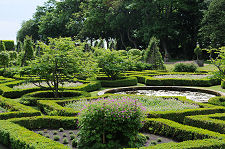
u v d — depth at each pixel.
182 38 37.47
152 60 22.12
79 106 7.94
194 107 7.84
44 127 6.46
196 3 35.22
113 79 15.62
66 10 45.31
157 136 5.72
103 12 38.41
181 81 14.46
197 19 35.28
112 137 5.00
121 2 35.44
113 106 4.92
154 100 8.84
